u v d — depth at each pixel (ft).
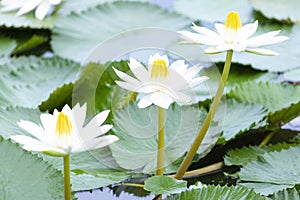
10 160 5.47
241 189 5.42
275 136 6.34
